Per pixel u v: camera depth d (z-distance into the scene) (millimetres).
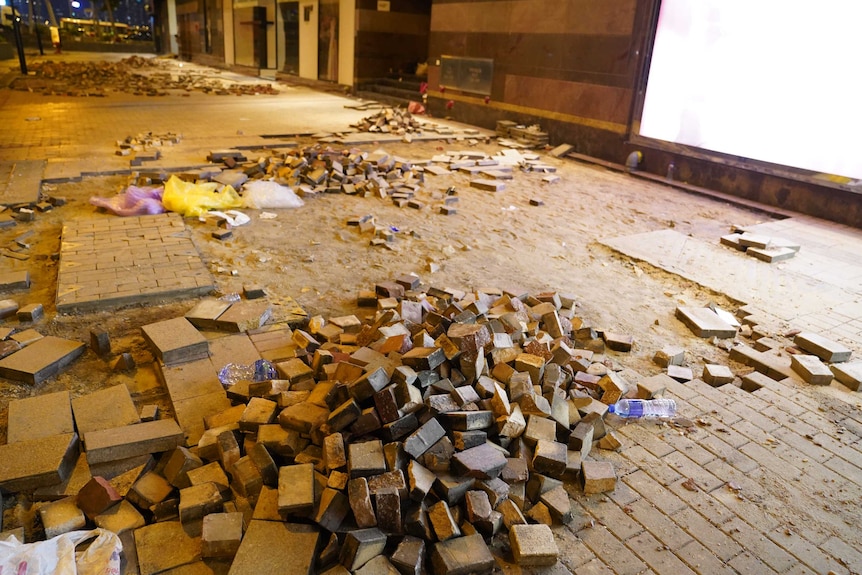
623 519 2998
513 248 6961
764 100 9406
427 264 6184
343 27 21453
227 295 5188
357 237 6949
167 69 30516
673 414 3861
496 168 10820
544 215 8375
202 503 2754
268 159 9727
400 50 21688
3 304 4680
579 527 2932
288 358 4180
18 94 18016
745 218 8859
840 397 4203
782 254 6934
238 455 3049
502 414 3314
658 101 11055
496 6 14703
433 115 17641
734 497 3184
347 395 3141
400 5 21109
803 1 8695
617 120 11977
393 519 2674
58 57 39125
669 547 2842
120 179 8758
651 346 4906
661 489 3213
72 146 10734
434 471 2988
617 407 3840
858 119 8336
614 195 9797
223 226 6887
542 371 3740
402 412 3096
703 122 10352
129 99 18094
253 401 3314
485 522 2783
